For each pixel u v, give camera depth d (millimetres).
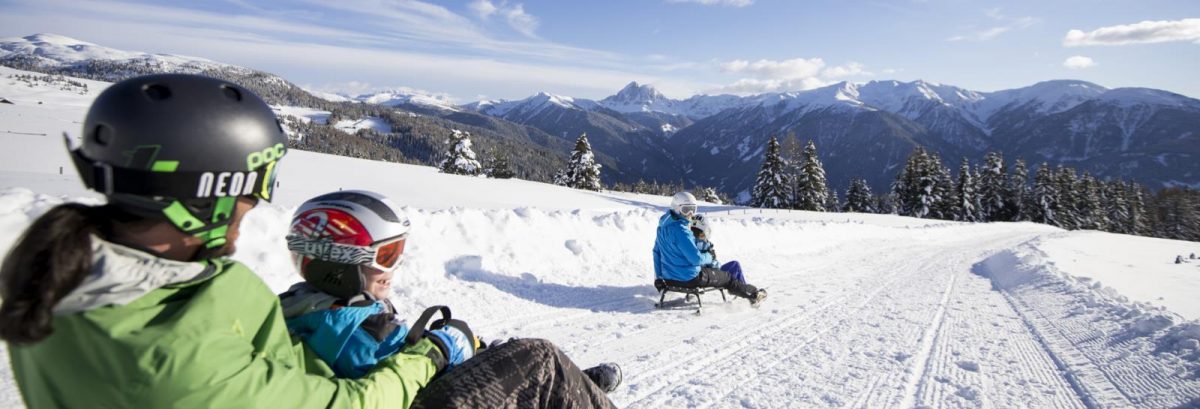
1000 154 71250
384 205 2006
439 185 36688
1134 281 10945
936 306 8109
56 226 1088
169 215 1205
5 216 4336
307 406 1392
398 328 1906
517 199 34750
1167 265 16188
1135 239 33625
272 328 1460
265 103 1413
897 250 16672
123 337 1150
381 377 1648
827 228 17578
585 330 5656
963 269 13352
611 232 9508
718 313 6793
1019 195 72000
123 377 1143
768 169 64312
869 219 40625
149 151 1156
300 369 1495
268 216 5809
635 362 4859
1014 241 25547
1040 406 4324
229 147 1240
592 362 4797
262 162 1328
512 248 7656
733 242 12219
